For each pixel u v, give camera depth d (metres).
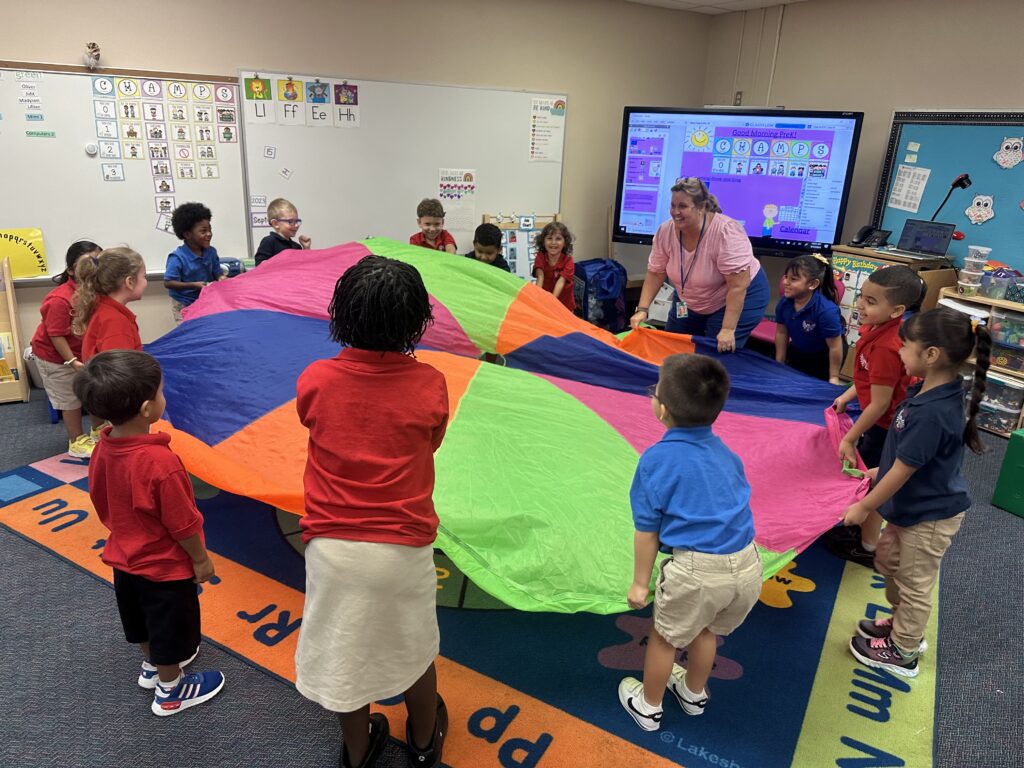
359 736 1.58
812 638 2.26
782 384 3.04
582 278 5.53
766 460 2.44
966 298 4.02
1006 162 4.10
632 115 5.33
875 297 2.28
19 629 2.18
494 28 4.95
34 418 3.74
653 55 5.73
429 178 4.99
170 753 1.76
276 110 4.34
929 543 1.98
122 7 3.82
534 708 1.92
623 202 5.57
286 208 3.98
